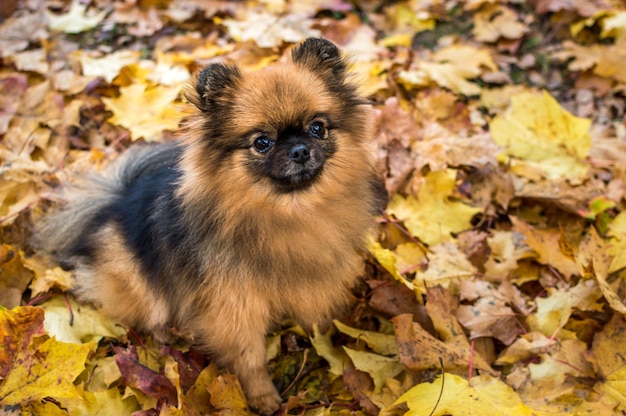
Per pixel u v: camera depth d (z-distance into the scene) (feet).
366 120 2.38
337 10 3.69
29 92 3.09
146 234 2.45
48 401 2.22
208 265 2.29
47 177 2.79
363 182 2.39
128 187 2.66
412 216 2.81
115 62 3.30
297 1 3.71
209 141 2.25
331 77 2.36
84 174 2.72
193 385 2.35
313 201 2.28
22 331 2.16
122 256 2.51
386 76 3.32
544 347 2.40
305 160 2.20
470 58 3.42
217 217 2.26
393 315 2.54
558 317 2.48
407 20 3.69
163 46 3.48
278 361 2.56
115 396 2.29
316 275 2.36
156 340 2.56
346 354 2.48
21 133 2.99
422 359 2.35
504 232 2.80
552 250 2.69
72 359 2.18
